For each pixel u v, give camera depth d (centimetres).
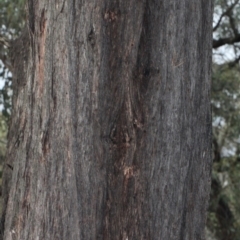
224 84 1107
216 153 1160
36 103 332
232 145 1165
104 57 316
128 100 317
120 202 315
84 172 312
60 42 323
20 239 328
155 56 321
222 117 1119
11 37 948
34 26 341
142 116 318
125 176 315
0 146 977
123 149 316
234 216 1184
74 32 319
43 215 318
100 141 313
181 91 324
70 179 313
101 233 312
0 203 418
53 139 319
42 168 321
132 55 318
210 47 343
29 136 335
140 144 316
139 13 319
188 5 329
